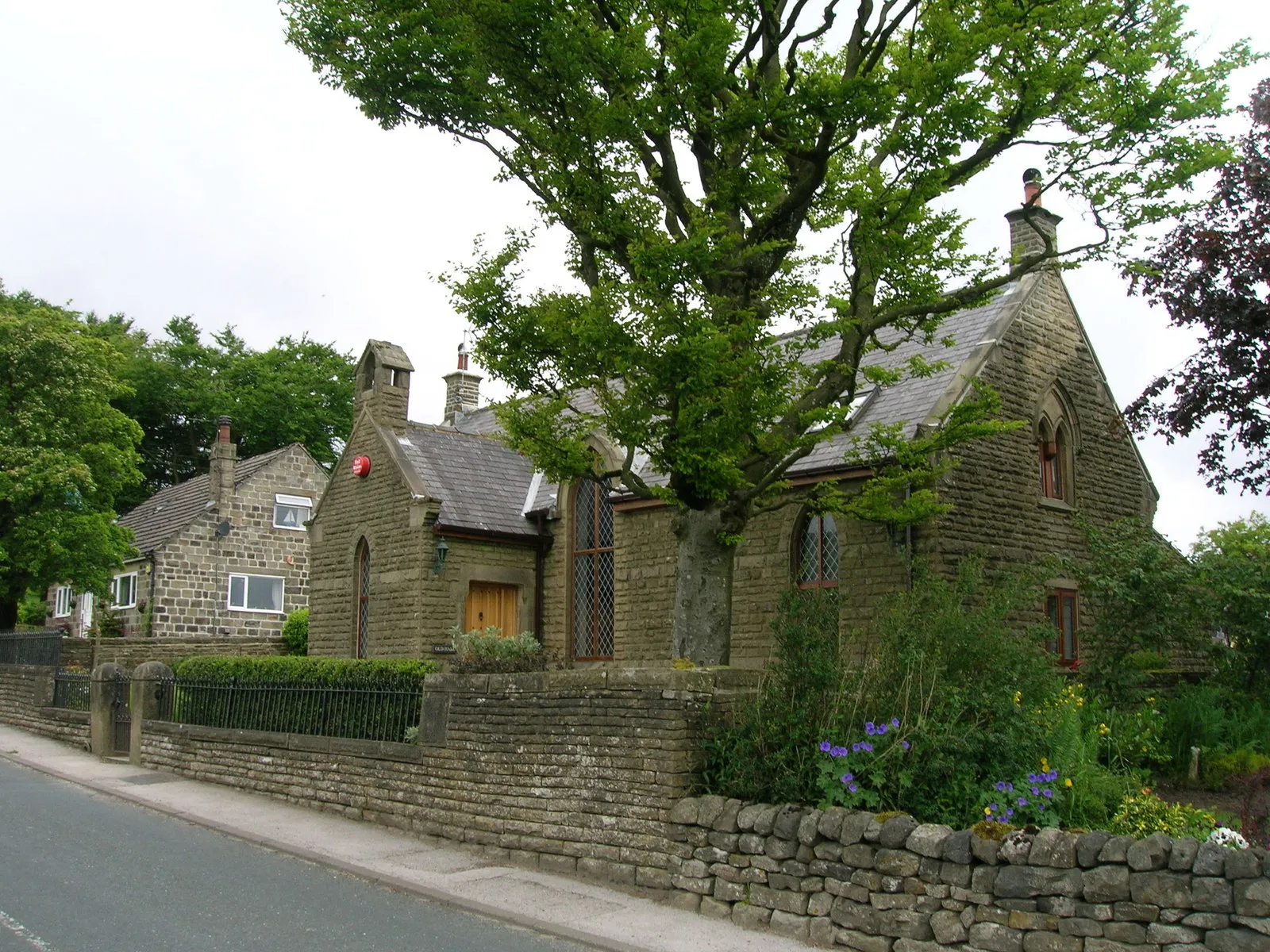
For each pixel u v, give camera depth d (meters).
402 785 12.51
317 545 24.28
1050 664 11.91
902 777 8.90
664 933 8.70
